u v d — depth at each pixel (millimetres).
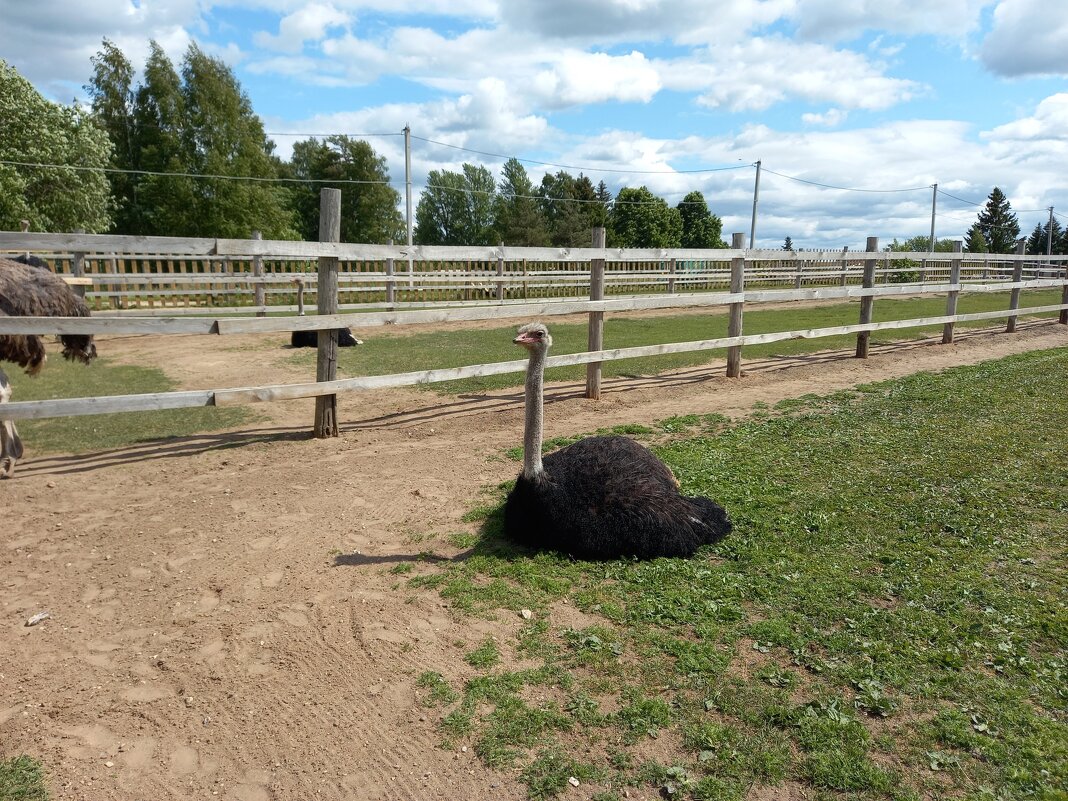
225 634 3627
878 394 9203
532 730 2857
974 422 7578
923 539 4594
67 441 7023
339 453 6734
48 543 4688
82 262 14477
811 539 4594
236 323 6453
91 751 2814
